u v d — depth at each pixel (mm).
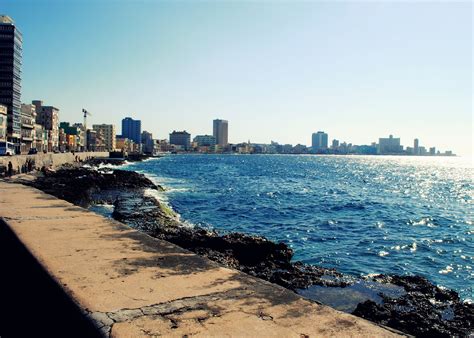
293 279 14062
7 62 103875
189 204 39406
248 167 136750
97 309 3520
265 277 14062
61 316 3873
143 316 3398
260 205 40344
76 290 3982
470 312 11680
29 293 5137
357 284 14062
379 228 28859
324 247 21875
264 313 3520
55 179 51906
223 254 16109
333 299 12523
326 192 57500
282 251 16812
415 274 16953
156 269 4773
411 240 24531
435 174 121688
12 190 15469
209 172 101875
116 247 5871
